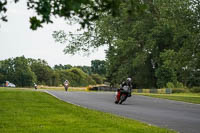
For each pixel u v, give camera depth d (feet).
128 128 103.71
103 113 148.66
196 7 363.97
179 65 382.42
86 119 123.75
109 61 612.29
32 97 246.27
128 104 227.40
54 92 361.30
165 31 564.30
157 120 138.21
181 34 376.27
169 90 547.90
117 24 593.42
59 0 52.42
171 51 387.75
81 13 55.83
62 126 105.29
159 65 613.11
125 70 595.47
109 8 54.95
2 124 108.27
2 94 266.57
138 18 579.48
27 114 135.74
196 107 220.23
